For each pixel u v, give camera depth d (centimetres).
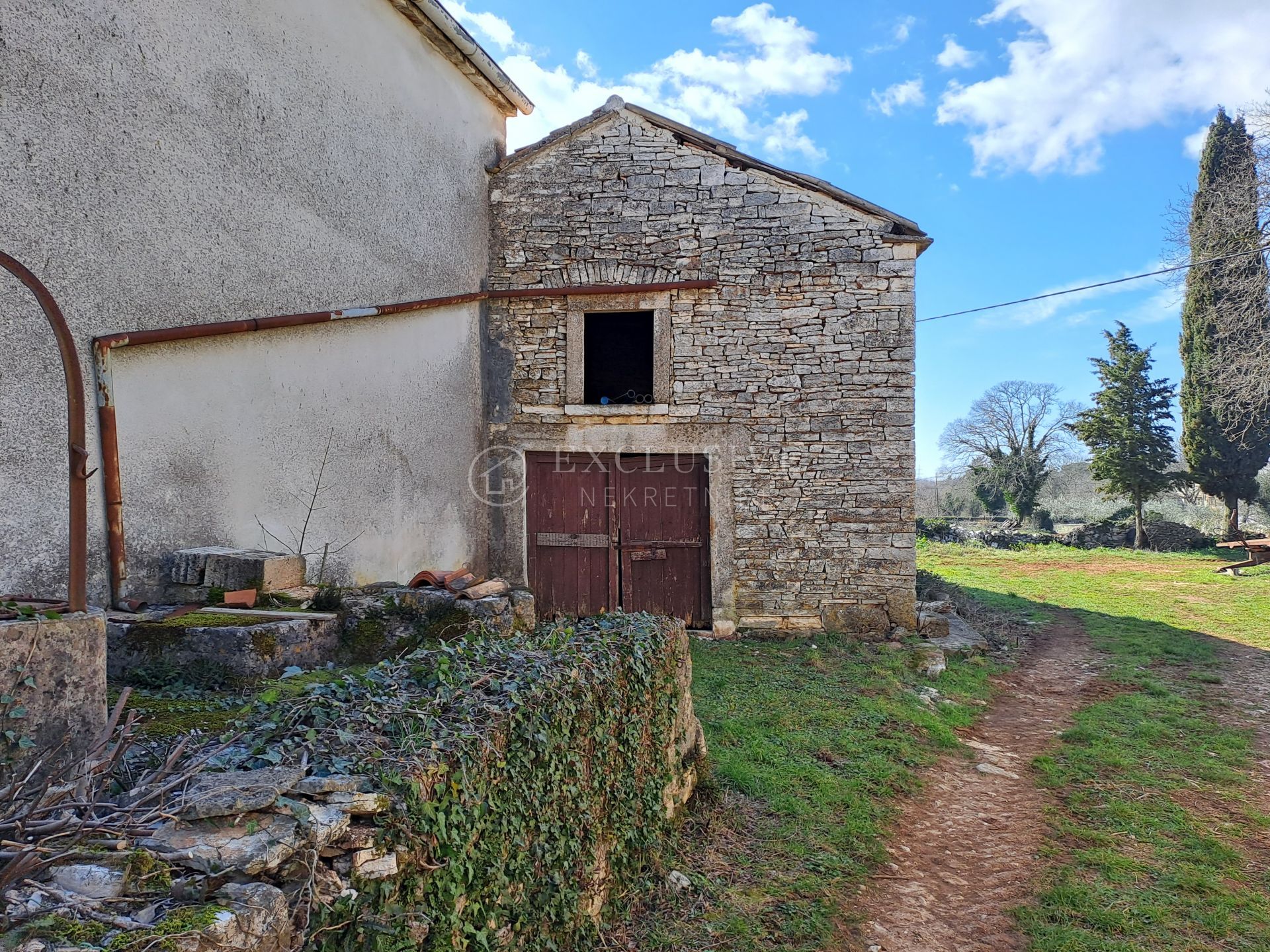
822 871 338
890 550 734
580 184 763
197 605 372
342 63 536
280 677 327
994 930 314
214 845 147
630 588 766
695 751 409
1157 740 540
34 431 325
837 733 498
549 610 770
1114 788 456
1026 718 599
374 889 163
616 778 303
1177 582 1338
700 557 762
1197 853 380
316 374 505
